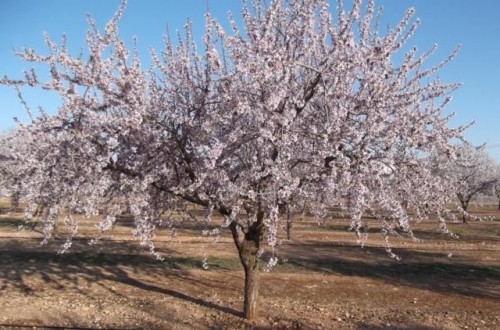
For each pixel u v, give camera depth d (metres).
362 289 12.47
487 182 32.78
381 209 8.23
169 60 8.64
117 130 7.79
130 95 7.66
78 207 8.02
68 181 7.93
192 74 8.55
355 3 7.64
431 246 20.91
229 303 10.45
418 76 8.23
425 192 8.25
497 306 10.97
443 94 8.17
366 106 7.91
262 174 7.56
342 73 8.02
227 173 8.34
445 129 8.05
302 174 8.24
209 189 8.38
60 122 7.70
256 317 9.27
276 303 10.59
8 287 11.83
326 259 16.88
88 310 9.70
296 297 11.30
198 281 13.00
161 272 14.13
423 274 14.65
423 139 7.79
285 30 8.18
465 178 28.39
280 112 7.84
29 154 7.64
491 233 26.95
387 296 11.73
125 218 29.09
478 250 19.80
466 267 15.63
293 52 8.30
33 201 7.86
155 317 9.25
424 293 12.20
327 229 27.28
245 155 8.40
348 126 7.81
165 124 8.30
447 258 17.55
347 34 7.71
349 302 10.97
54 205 8.03
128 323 8.87
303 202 8.70
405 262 16.52
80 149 7.80
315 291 12.07
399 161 8.18
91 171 7.99
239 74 7.63
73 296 10.95
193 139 8.39
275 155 7.95
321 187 7.91
